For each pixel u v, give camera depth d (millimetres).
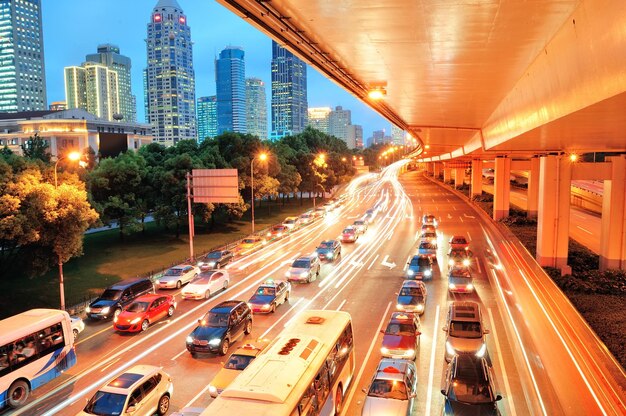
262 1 13875
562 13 14461
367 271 37812
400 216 70250
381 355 20219
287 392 12438
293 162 92938
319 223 67375
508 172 61688
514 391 17281
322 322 17719
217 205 59344
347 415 16156
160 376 16859
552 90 18625
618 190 34000
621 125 21031
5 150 40188
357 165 191375
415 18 15133
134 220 51281
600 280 31469
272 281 29875
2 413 17297
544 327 24031
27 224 28234
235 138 66562
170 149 64688
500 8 14031
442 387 16750
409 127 49688
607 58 12594
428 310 27031
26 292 34844
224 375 17297
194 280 32625
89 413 14938
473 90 27734
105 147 88875
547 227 36781
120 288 29469
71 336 20516
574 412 15703
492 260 39656
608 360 19969
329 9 14430
